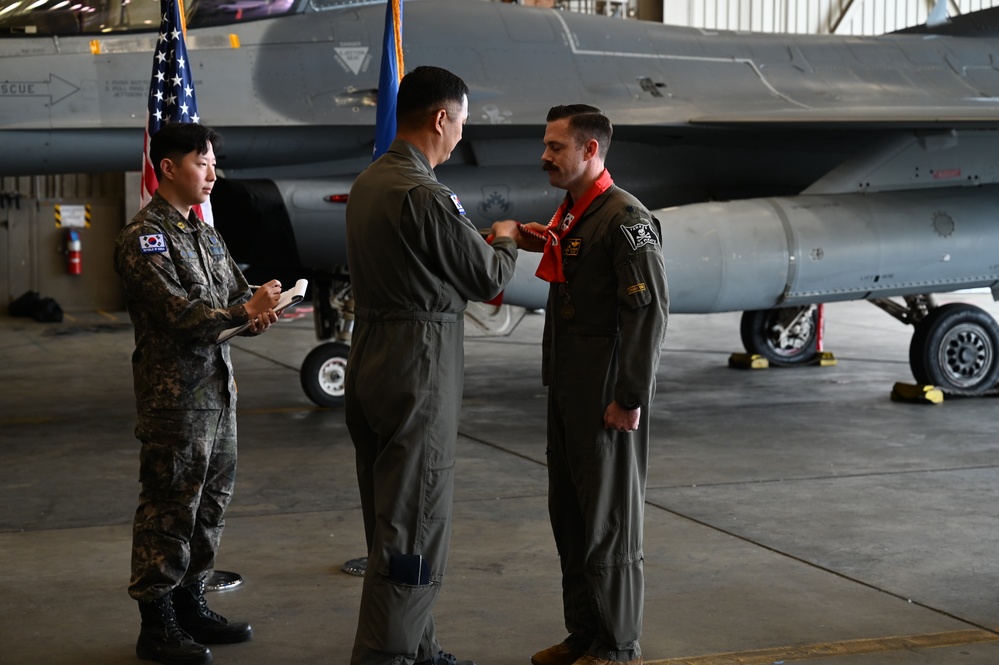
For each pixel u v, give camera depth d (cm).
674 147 905
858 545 462
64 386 941
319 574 421
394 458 284
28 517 508
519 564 434
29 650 341
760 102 869
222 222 770
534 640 352
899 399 866
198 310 316
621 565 311
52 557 442
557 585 408
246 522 500
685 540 470
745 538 473
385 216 282
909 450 672
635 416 303
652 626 362
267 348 1238
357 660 282
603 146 316
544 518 506
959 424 762
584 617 325
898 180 858
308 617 373
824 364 1076
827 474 604
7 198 1574
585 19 877
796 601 389
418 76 295
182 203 338
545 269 315
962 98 946
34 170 727
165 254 325
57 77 685
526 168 841
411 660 286
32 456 652
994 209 857
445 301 287
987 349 880
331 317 852
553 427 327
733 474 605
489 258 288
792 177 952
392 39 480
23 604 384
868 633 356
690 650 340
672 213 780
